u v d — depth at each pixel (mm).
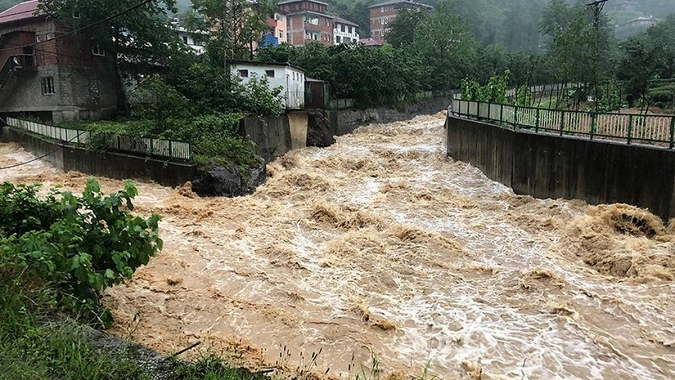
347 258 13453
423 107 50062
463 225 16234
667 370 8422
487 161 22203
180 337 8945
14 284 5973
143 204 18578
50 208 8734
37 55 33188
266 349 8883
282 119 29156
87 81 34281
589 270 12438
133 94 27047
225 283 11852
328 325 9859
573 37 33562
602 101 29438
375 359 8172
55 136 28125
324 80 38844
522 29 95875
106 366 4914
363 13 95375
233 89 28609
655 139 15023
